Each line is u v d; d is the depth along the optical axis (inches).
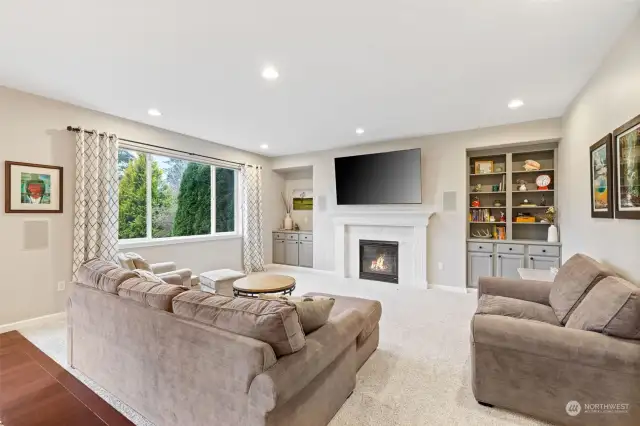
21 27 81.4
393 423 69.2
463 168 185.8
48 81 116.1
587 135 117.4
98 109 146.9
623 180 84.3
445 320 136.5
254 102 138.1
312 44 90.6
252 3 72.2
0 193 121.4
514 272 174.6
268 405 49.1
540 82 117.4
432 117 159.9
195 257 202.1
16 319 125.6
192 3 72.1
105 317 79.4
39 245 131.5
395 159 201.2
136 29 82.7
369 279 218.4
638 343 62.0
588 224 116.6
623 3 72.6
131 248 167.9
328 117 159.5
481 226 197.9
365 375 89.6
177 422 62.9
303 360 56.4
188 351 60.2
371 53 95.9
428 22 80.0
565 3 72.8
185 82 116.6
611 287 70.9
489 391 74.5
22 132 126.3
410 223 198.2
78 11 74.8
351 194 219.5
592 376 64.4
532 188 186.2
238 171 238.2
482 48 92.9
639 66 76.0
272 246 266.8
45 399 78.5
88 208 143.6
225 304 62.0
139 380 70.7
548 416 68.8
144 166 181.9
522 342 70.4
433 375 90.0
